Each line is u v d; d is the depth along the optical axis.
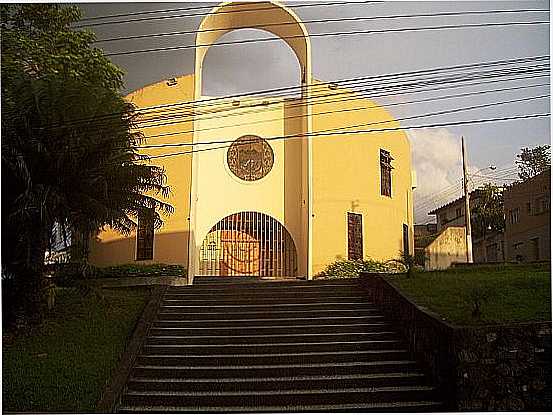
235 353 11.07
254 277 20.00
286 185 21.62
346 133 21.55
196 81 20.36
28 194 11.41
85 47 15.45
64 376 10.42
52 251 12.94
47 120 11.93
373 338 11.41
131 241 19.84
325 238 20.45
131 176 12.93
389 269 20.17
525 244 28.56
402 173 23.75
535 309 10.88
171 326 12.30
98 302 13.65
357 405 9.23
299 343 11.27
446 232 30.50
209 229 20.84
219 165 21.27
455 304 11.31
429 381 9.82
